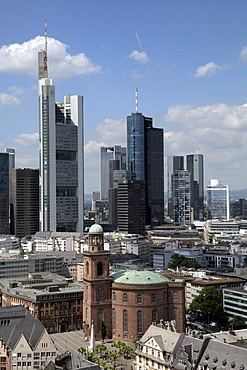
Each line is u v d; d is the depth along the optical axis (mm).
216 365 189875
